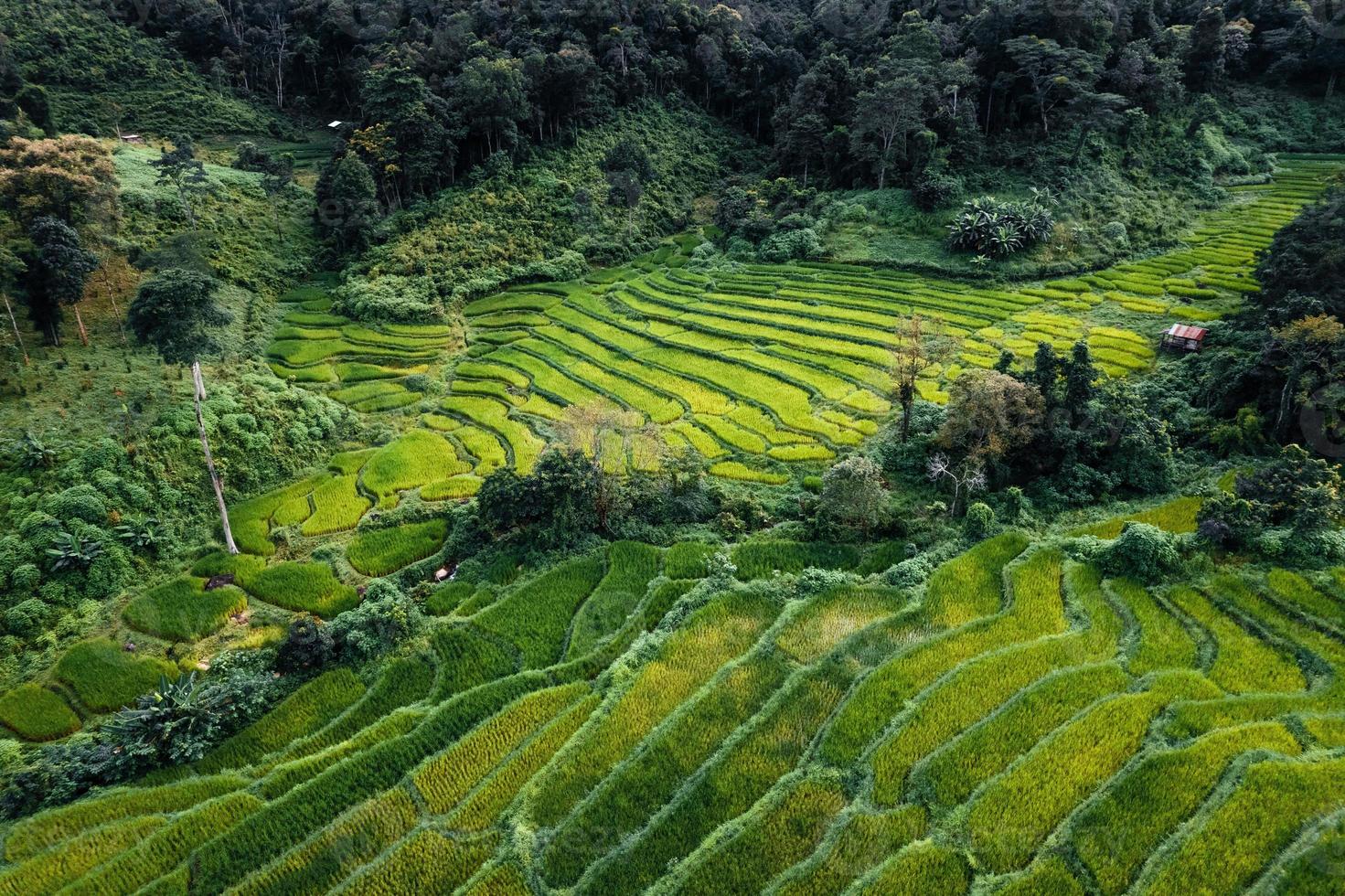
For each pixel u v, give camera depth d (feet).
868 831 69.26
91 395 142.20
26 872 74.90
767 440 149.28
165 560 122.72
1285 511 106.52
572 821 73.92
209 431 141.49
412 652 102.63
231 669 101.55
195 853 75.15
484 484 124.06
